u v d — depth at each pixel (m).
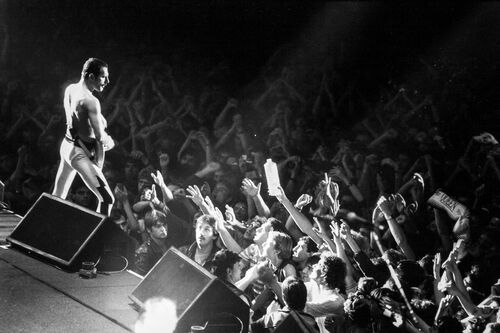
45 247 7.53
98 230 7.25
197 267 6.24
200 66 19.48
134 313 6.24
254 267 6.75
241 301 6.05
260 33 20.09
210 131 15.52
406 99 16.02
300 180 12.19
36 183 12.55
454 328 6.07
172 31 20.28
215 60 19.95
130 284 7.01
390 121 15.15
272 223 7.58
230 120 16.12
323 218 8.30
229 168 12.84
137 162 13.05
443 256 9.25
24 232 7.79
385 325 5.97
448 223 9.70
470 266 8.80
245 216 10.10
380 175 12.49
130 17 20.09
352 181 12.14
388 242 9.42
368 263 6.68
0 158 13.45
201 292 5.96
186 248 8.50
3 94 16.84
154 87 16.92
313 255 7.14
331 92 16.95
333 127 15.21
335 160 12.90
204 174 12.72
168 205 9.29
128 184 12.27
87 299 6.53
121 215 10.01
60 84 17.61
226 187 11.36
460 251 7.80
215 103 16.86
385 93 16.89
